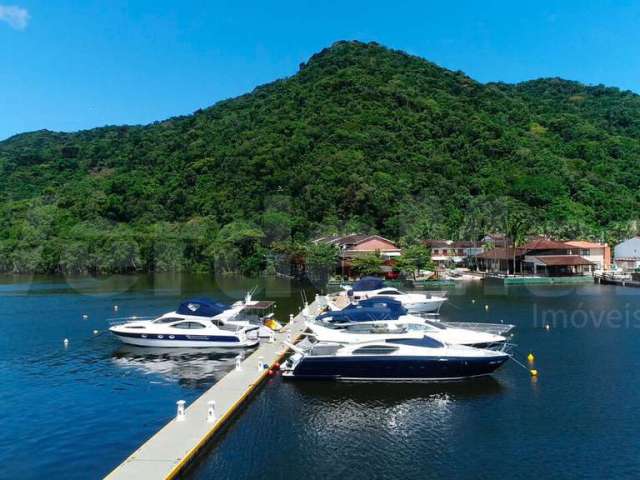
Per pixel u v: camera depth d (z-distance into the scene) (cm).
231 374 3241
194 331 4150
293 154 16162
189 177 16425
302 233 13025
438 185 15138
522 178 15825
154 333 4162
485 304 6606
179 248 12675
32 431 2486
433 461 2167
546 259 10350
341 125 17638
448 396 2953
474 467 2112
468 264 12600
